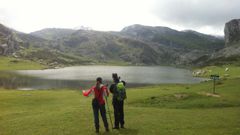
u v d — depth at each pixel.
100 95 18.97
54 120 24.88
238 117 26.02
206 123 22.78
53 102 50.31
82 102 49.56
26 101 50.31
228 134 18.86
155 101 42.34
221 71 183.38
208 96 42.69
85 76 181.00
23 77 169.75
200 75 193.75
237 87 51.75
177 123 22.75
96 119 19.20
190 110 31.78
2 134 20.64
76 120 24.56
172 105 39.12
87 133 19.62
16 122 25.05
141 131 19.78
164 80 156.75
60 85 122.62
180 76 194.50
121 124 20.66
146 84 129.25
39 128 21.97
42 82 137.12
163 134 18.91
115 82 19.98
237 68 187.00
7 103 47.50
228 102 38.31
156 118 25.23
